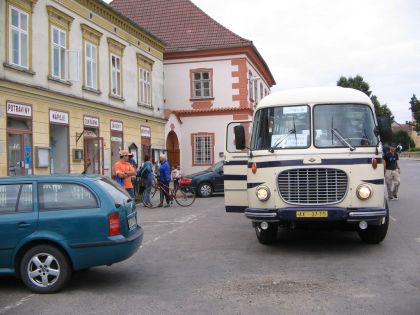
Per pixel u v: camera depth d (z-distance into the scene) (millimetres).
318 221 9219
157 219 15430
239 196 10820
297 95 9945
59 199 7348
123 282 7746
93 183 7441
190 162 34875
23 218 7203
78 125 20969
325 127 9594
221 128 34625
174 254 9844
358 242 10625
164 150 31156
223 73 34562
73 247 7160
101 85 23297
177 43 35281
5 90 16266
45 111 18578
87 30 22000
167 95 35219
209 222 14391
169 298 6820
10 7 16703
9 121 16641
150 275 8164
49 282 7199
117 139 24734
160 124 30891
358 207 9156
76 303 6684
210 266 8695
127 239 7375
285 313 6031
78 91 21062
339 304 6336
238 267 8555
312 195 9211
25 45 17578
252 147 9898
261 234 10438
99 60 23156
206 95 34906
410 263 8539
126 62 26156
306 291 6965
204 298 6762
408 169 44469
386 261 8719
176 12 37781
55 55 19531
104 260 7219
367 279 7535
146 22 37375
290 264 8672
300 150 9383
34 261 7191
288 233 12070
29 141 17641
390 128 9477
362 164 9227
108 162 23484
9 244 7180
